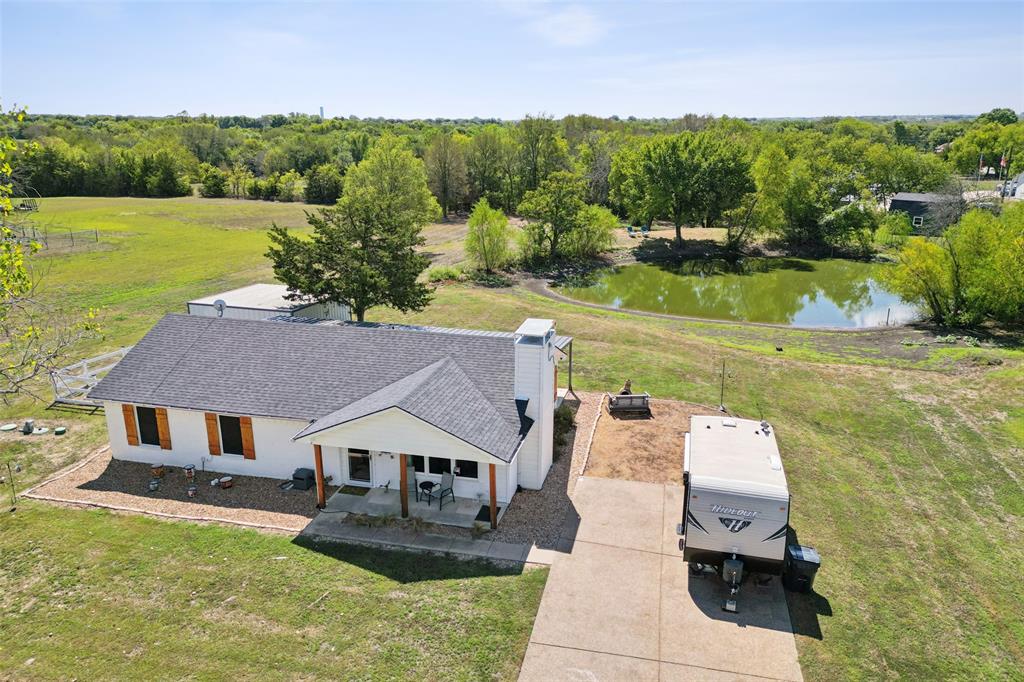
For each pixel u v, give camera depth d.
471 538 17.59
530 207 63.22
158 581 15.75
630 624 14.48
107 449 22.81
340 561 16.52
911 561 17.39
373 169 63.78
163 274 54.00
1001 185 101.38
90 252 63.00
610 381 29.91
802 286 57.28
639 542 17.52
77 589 15.50
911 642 14.34
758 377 31.12
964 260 41.69
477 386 20.30
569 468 21.59
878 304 50.66
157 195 117.44
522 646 13.81
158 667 13.22
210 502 19.39
